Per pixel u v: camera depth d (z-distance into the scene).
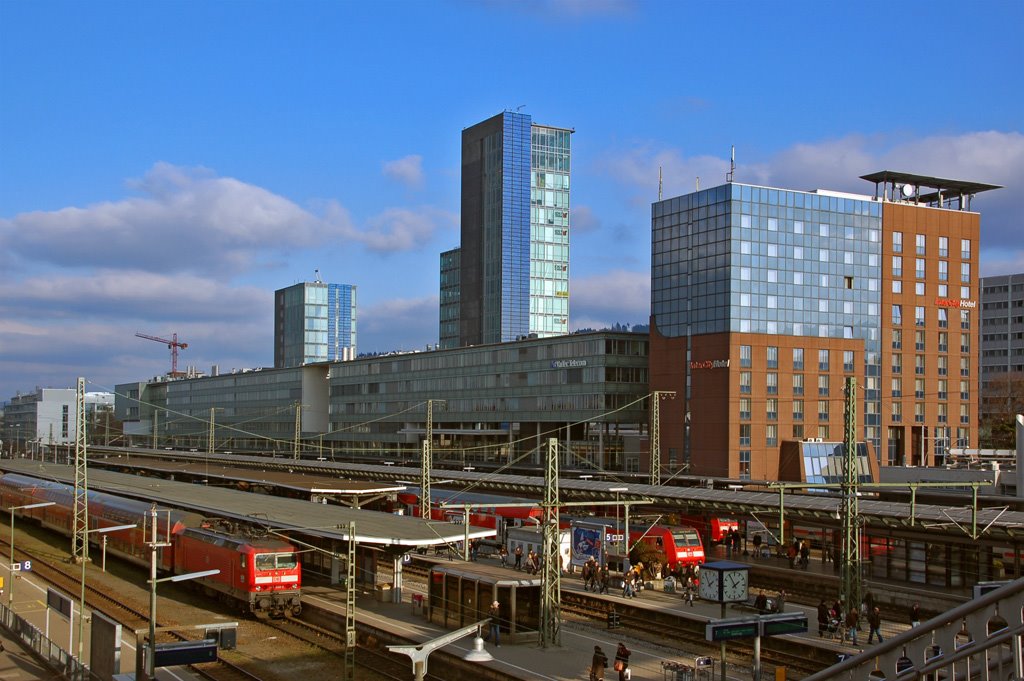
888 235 123.25
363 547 58.84
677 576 62.41
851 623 46.16
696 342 115.38
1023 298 197.12
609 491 78.00
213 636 37.47
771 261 114.50
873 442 120.19
